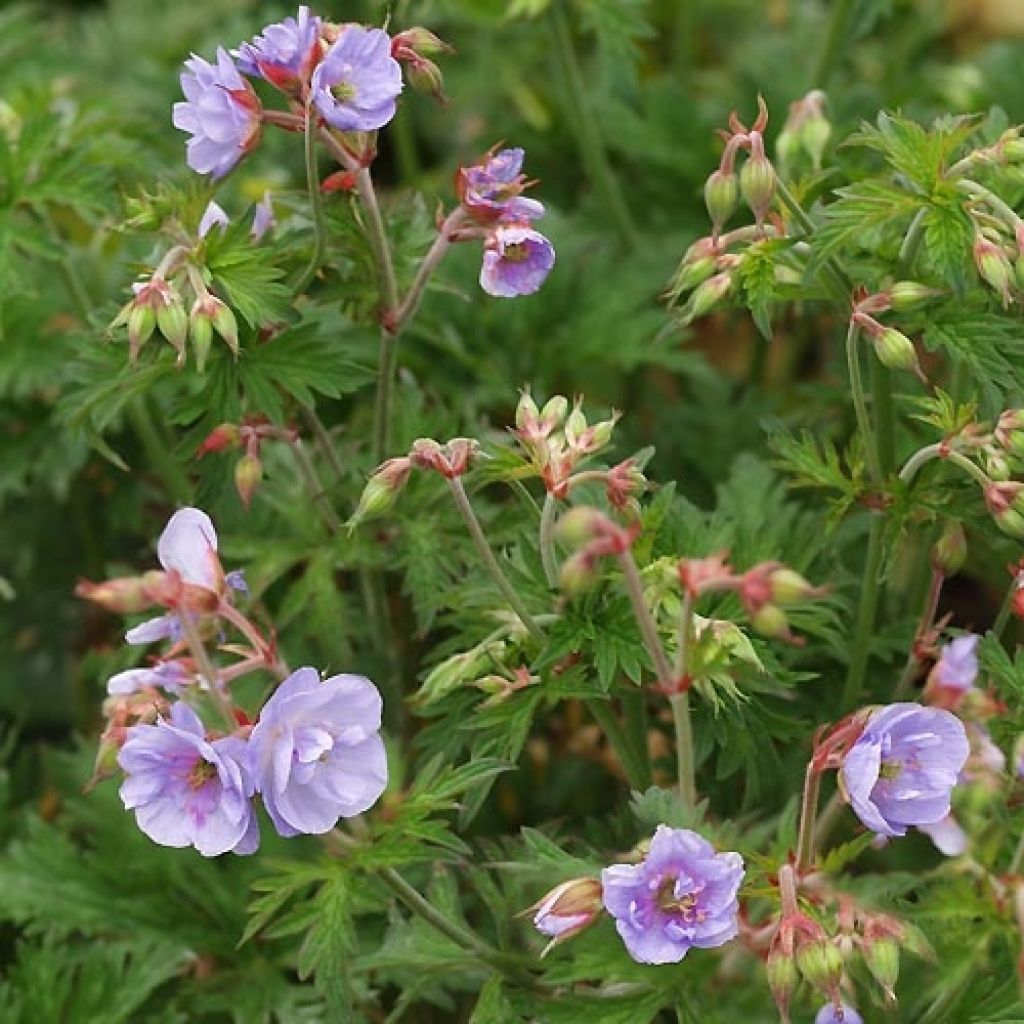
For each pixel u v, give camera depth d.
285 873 1.17
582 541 1.02
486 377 1.33
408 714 1.24
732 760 1.14
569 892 1.05
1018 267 1.09
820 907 1.06
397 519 1.20
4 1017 1.21
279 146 1.35
